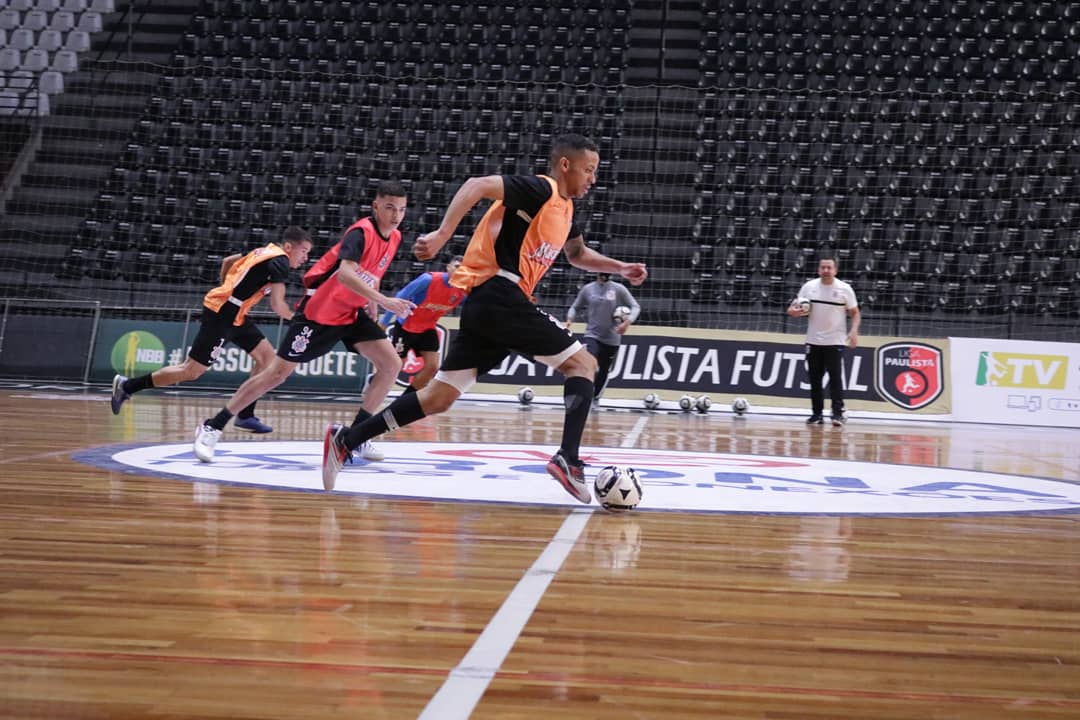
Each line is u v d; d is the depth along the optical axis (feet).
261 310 43.73
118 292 48.65
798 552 10.89
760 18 60.13
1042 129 54.39
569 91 56.49
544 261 13.35
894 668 6.84
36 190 53.57
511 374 40.73
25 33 59.67
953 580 9.73
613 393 40.96
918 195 52.65
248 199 52.01
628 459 20.86
